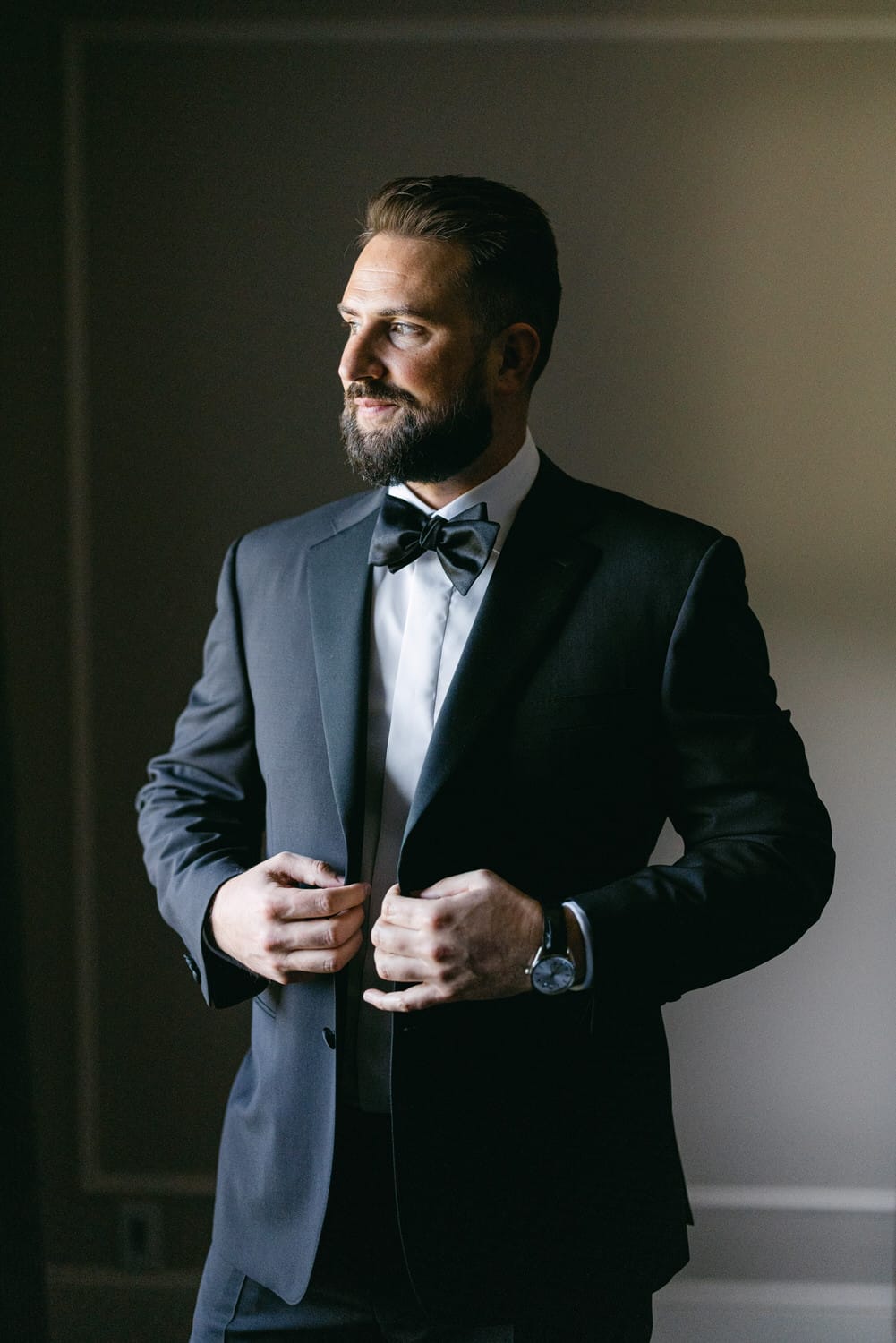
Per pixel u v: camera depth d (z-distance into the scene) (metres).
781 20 1.87
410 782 1.19
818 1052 2.02
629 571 1.20
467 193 1.18
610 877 1.19
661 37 1.89
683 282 1.93
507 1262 1.13
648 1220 1.19
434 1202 1.12
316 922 1.10
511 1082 1.15
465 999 1.06
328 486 1.99
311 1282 1.22
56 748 2.05
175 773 1.41
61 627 2.03
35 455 2.00
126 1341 2.10
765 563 1.96
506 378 1.23
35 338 1.98
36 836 2.07
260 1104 1.24
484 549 1.16
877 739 1.98
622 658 1.17
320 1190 1.16
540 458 1.32
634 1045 1.21
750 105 1.89
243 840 1.36
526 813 1.15
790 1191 2.04
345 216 1.94
